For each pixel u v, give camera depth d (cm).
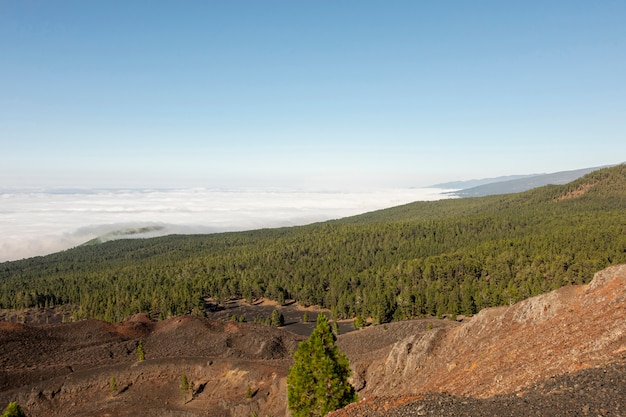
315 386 3525
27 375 7950
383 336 8912
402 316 13162
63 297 18550
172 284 19000
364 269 18950
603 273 4256
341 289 16075
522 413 1994
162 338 10112
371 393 5300
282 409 6206
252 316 15862
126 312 15525
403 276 16012
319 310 16338
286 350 9519
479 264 15262
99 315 15862
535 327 4006
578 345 2939
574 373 2309
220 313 16488
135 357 9275
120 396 7400
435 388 3897
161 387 7569
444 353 5038
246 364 7725
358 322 12900
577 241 14888
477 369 3741
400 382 5097
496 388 2981
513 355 3544
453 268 15250
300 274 18850
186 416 6675
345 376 3562
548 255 14188
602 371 2197
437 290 13750
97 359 9088
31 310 17688
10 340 9206
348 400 3516
